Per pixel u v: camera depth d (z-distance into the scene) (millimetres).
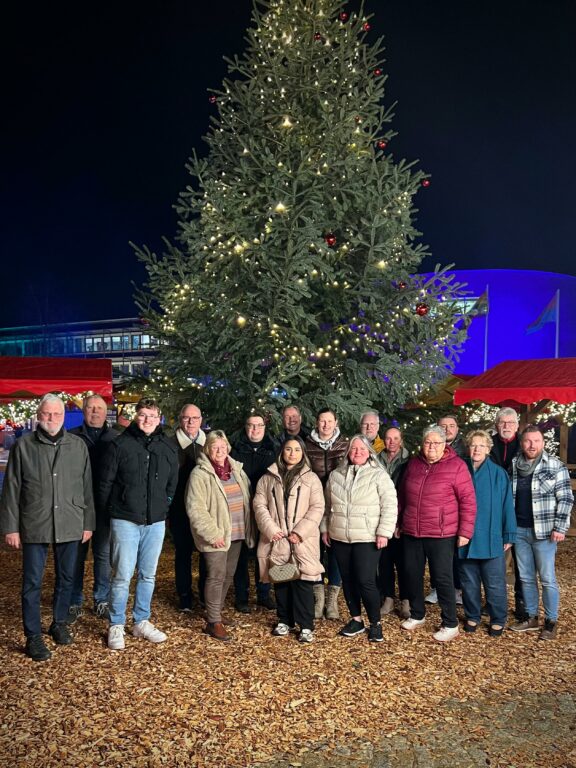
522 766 3436
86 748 3508
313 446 6074
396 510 5336
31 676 4422
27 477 4812
